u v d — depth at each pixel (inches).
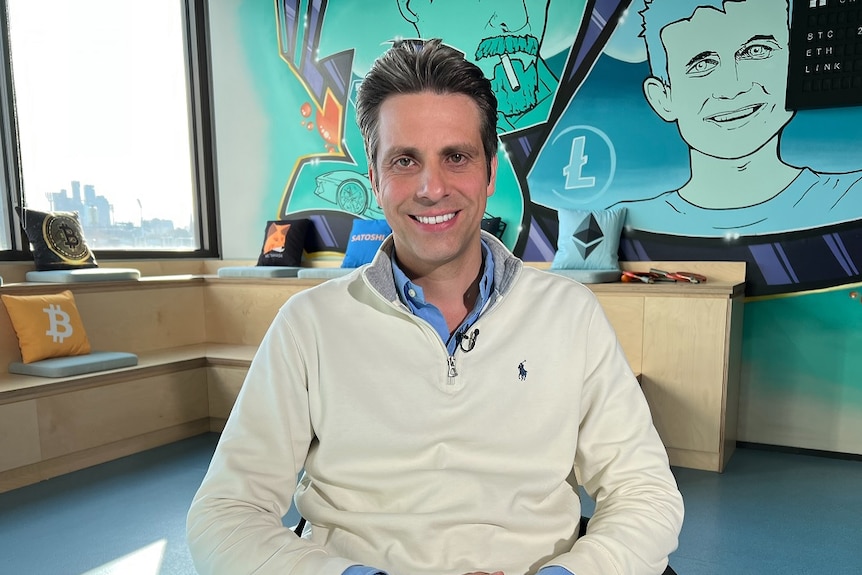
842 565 80.9
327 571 31.0
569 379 40.7
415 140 36.4
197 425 143.6
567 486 41.7
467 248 40.2
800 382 128.0
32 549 86.4
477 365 39.6
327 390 39.3
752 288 130.9
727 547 85.9
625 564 33.7
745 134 129.0
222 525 33.9
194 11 187.6
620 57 139.1
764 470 116.8
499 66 151.8
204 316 169.6
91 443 120.0
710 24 129.6
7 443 106.4
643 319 120.0
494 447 39.0
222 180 191.5
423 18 159.8
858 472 116.2
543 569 33.1
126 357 129.4
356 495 39.3
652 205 138.7
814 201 124.5
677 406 118.0
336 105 172.7
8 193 147.8
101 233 170.4
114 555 84.7
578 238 139.6
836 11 118.4
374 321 40.7
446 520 37.4
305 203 180.1
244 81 184.7
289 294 156.6
